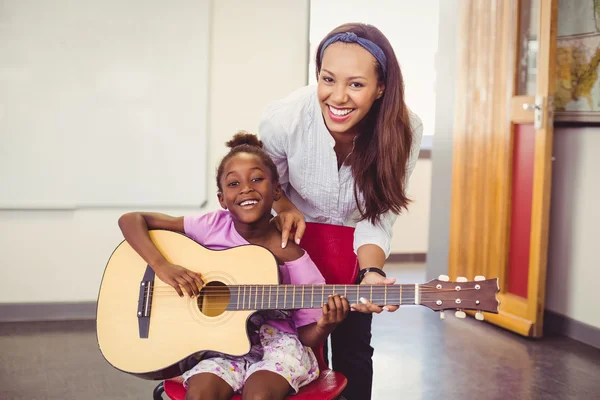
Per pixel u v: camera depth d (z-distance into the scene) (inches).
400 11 248.7
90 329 150.9
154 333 73.9
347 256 82.9
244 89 161.5
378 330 156.1
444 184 183.6
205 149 160.6
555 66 143.8
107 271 77.4
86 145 156.3
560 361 137.4
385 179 77.7
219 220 80.6
